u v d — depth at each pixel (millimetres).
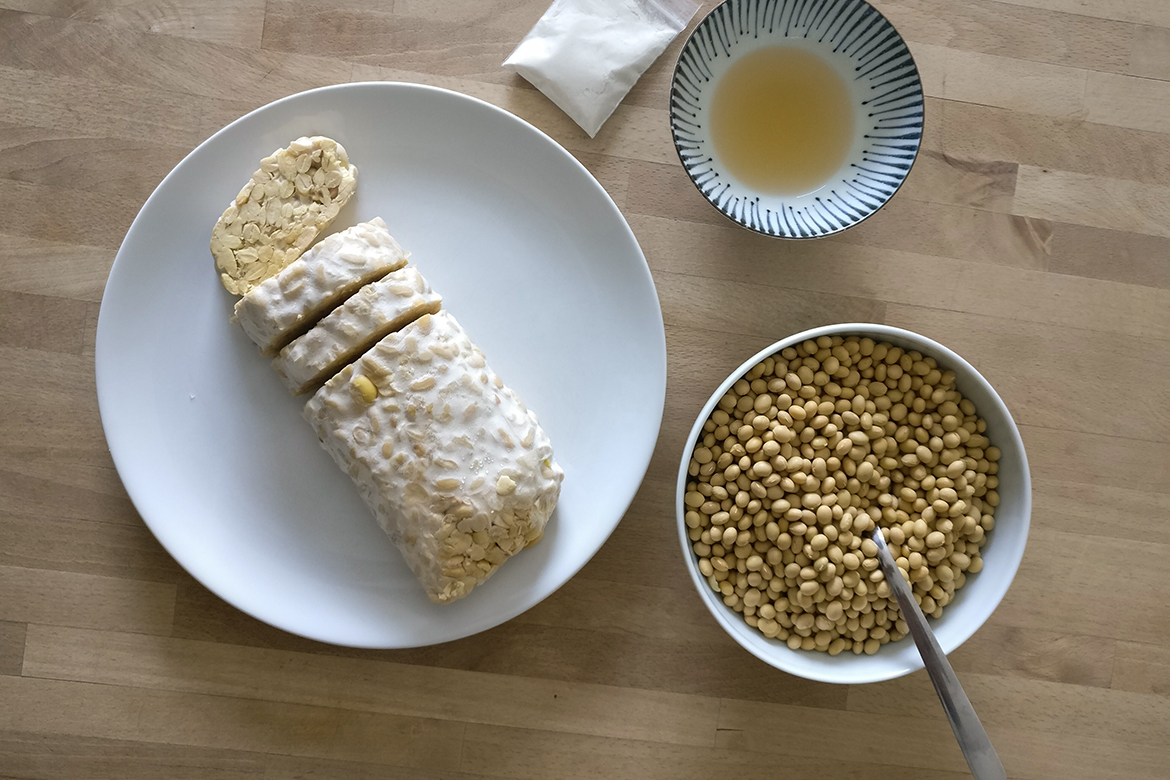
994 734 490
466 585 433
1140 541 490
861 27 451
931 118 485
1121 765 488
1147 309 489
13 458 464
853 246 485
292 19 466
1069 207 487
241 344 454
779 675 488
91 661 469
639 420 458
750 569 450
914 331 486
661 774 485
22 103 461
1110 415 490
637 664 484
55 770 468
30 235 462
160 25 463
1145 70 486
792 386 450
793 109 469
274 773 476
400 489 419
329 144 441
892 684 490
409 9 470
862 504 454
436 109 447
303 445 457
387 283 426
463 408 422
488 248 463
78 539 468
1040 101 486
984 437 461
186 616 473
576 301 463
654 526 483
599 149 477
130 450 445
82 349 465
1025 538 438
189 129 465
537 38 466
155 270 445
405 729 480
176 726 473
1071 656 490
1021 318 488
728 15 447
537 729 483
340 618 451
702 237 481
